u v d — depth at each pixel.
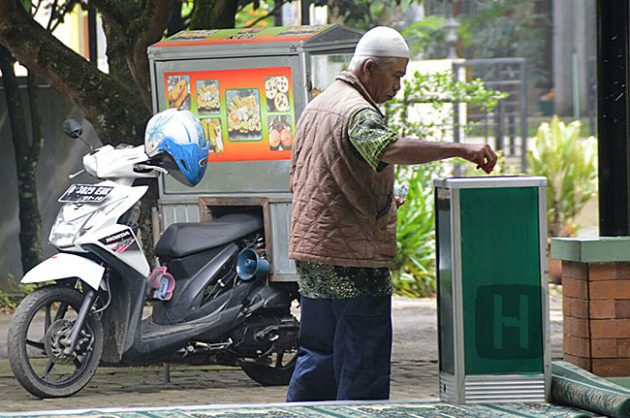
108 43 27.06
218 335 18.91
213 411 15.07
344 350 15.00
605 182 17.58
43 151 30.55
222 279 19.16
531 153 38.62
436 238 15.80
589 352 17.06
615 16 17.39
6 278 30.75
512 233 15.33
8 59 29.73
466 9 62.84
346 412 14.69
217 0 23.44
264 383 19.75
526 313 15.41
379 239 14.85
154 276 18.91
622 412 14.41
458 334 15.30
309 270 14.98
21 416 14.85
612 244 17.00
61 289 18.06
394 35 14.87
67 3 31.33
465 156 14.26
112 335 18.53
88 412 15.12
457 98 35.78
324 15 44.41
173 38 20.19
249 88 19.56
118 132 23.11
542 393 15.47
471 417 14.64
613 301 17.06
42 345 18.17
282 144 19.45
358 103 14.55
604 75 17.52
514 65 62.53
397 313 29.09
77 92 23.11
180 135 18.67
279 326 19.39
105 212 18.16
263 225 19.52
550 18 66.38
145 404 18.00
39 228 30.45
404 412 14.79
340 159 14.60
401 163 14.30
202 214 19.94
